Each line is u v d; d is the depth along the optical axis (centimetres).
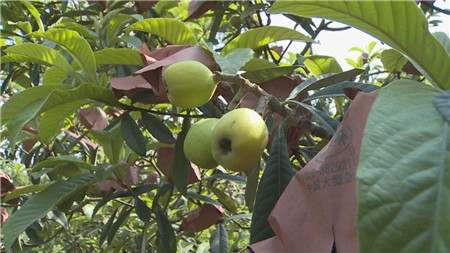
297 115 129
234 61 147
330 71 224
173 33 184
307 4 95
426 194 59
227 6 283
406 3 88
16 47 184
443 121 68
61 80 218
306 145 211
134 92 166
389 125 69
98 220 392
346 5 93
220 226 243
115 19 269
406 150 65
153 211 215
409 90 76
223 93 171
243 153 109
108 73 338
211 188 291
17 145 386
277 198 117
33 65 335
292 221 89
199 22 386
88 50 184
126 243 355
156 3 310
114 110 238
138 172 243
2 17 334
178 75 126
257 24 312
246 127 109
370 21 94
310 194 89
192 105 128
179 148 166
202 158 126
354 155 83
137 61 189
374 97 85
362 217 59
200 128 127
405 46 94
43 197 182
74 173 225
